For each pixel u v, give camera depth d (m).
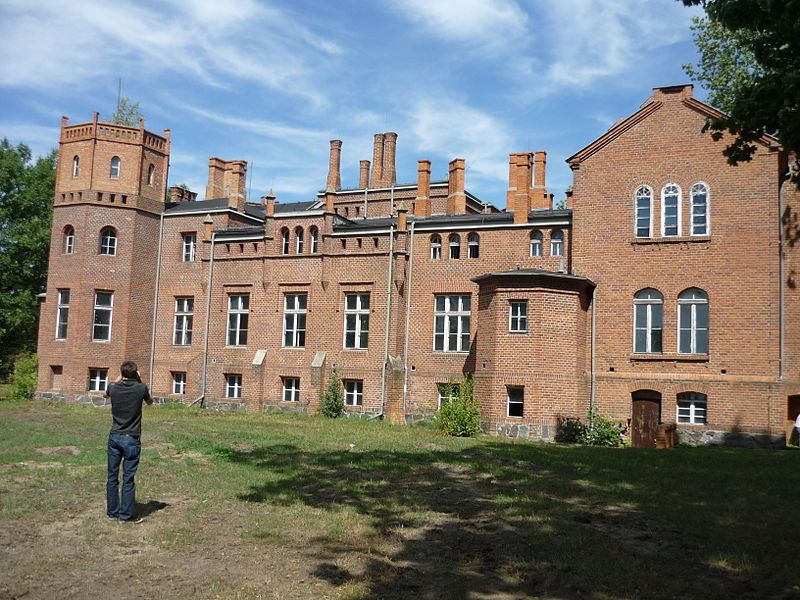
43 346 37.38
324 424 28.08
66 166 37.84
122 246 37.25
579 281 27.34
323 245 33.75
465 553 10.00
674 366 26.69
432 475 15.84
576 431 26.12
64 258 37.25
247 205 44.88
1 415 26.34
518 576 9.05
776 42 11.66
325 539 10.49
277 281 34.88
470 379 29.52
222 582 8.62
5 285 52.38
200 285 37.25
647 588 8.70
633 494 14.10
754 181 26.08
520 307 27.34
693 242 26.81
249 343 35.31
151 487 13.44
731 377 25.69
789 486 15.18
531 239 30.56
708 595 8.52
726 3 10.95
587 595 8.48
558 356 26.86
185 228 38.25
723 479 16.08
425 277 32.09
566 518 12.12
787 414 25.80
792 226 25.98
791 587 8.81
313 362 33.06
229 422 27.30
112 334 36.94
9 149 52.88
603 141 28.62
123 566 9.12
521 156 30.70
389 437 23.72
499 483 15.20
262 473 15.38
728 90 34.03
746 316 25.78
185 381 37.56
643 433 27.09
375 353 32.19
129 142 37.78
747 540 10.82
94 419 25.30
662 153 27.66
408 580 8.84
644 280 27.48
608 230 28.22
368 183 48.28
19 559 9.26
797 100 10.95
